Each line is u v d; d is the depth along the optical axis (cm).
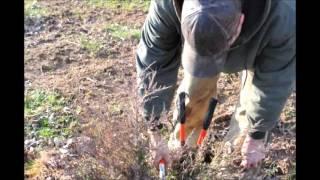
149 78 221
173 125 241
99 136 228
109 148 226
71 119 303
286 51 208
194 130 235
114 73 340
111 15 404
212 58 179
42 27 387
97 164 232
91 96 319
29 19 392
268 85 217
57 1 419
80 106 307
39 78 337
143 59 220
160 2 203
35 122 301
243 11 193
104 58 356
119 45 368
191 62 182
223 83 334
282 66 212
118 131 226
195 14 172
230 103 316
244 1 192
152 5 211
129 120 224
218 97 322
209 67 181
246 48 212
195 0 175
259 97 221
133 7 413
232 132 263
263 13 193
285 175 265
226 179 230
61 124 300
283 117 302
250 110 228
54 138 290
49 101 317
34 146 286
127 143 224
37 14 399
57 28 386
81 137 251
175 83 232
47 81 334
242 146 244
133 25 391
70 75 340
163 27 209
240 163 243
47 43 370
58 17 398
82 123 264
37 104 315
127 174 227
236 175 231
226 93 325
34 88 327
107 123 228
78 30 385
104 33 381
